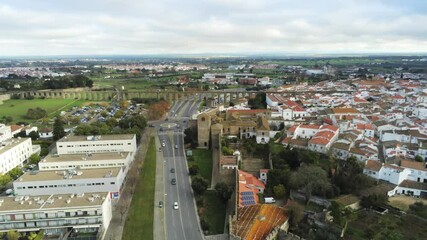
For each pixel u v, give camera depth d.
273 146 198.12
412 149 182.75
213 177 183.00
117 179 158.50
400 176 150.75
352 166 160.88
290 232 127.31
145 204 155.38
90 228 129.88
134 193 165.62
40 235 122.44
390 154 177.25
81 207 128.25
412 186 147.50
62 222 128.38
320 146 185.25
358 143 191.38
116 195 159.12
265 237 118.81
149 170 193.38
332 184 149.12
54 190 156.38
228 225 130.38
